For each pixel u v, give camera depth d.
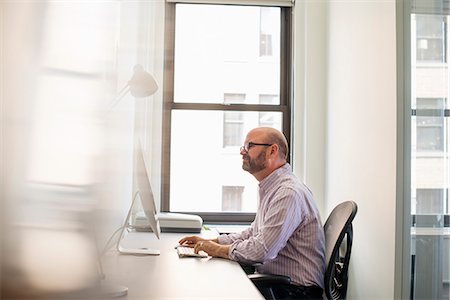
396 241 2.24
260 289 1.95
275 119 3.64
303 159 3.51
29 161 0.83
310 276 2.07
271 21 3.66
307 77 3.49
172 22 3.50
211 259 1.98
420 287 2.06
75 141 0.88
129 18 2.07
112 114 1.06
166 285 1.47
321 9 3.51
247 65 3.66
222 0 3.54
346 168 2.97
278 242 2.00
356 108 2.81
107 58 1.13
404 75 2.21
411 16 2.17
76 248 0.87
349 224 2.03
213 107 3.58
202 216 3.54
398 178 2.24
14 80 0.83
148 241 2.33
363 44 2.71
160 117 3.15
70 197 0.86
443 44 1.90
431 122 1.99
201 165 3.55
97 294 0.93
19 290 0.81
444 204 1.91
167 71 3.40
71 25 0.91
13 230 0.81
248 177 3.58
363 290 2.66
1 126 0.81
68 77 0.89
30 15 0.85
